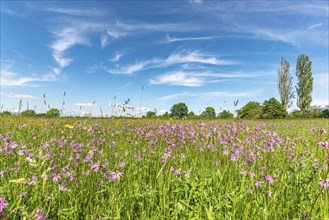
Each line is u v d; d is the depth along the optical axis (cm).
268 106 5875
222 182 499
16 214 345
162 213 394
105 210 387
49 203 386
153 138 813
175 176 492
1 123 1204
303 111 7556
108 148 753
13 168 465
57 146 714
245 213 384
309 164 610
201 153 682
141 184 473
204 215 391
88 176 477
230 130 904
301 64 8212
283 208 419
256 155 634
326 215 383
